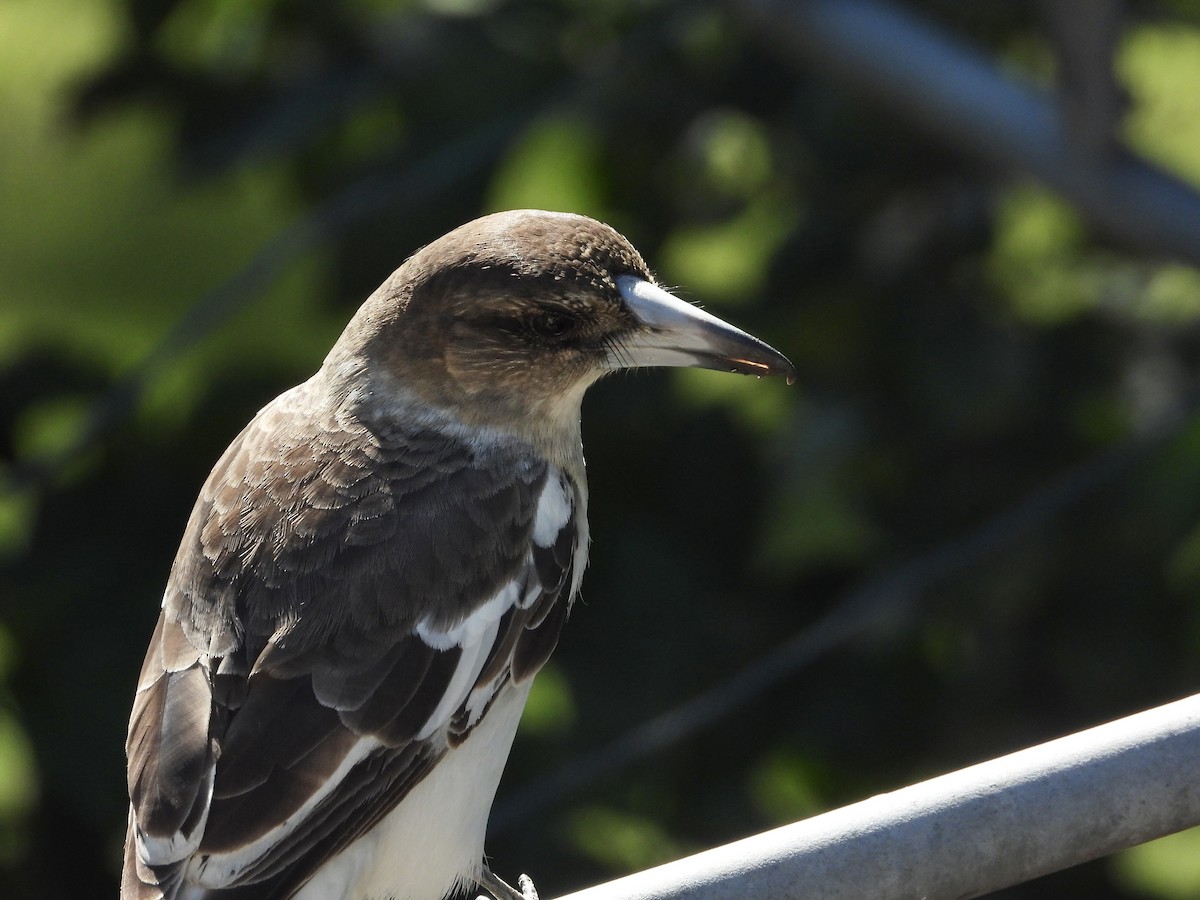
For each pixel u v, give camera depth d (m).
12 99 13.71
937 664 11.64
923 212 11.60
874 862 5.68
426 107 11.05
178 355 10.59
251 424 7.99
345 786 6.93
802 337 11.68
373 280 11.05
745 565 11.94
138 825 6.69
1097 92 9.67
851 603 10.08
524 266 7.84
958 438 11.45
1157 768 5.73
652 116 11.67
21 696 11.37
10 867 11.88
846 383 11.66
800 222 11.59
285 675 6.99
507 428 7.98
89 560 11.45
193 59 11.59
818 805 11.66
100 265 13.80
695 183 11.97
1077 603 11.45
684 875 5.68
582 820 11.16
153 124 12.23
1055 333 11.55
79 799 11.27
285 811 6.77
